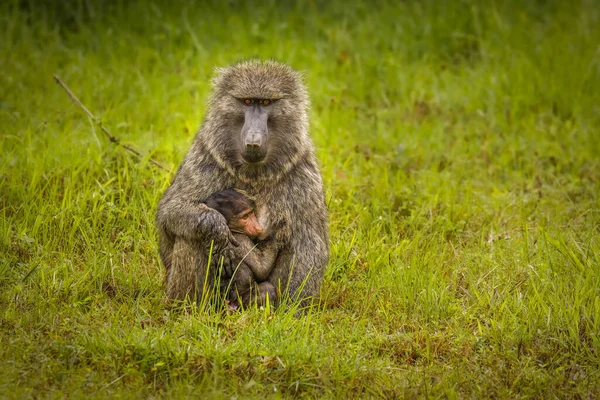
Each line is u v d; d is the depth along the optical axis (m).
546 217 13.34
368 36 19.77
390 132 16.30
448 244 12.34
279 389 8.57
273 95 10.12
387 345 9.66
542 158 15.60
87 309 10.12
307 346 9.16
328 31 19.62
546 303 10.45
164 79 17.14
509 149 15.68
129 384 8.38
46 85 16.62
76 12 19.61
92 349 8.85
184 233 9.95
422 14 20.50
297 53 18.64
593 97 17.56
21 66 17.19
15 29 18.80
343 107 17.05
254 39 19.31
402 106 17.34
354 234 12.03
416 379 8.98
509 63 18.86
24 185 12.38
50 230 11.56
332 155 14.99
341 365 8.97
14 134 14.09
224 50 18.56
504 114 16.97
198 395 8.18
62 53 18.22
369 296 10.86
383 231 12.74
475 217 13.33
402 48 19.36
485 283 11.05
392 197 13.52
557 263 11.38
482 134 16.48
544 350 9.58
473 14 20.31
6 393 7.91
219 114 10.30
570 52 19.09
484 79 18.09
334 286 11.10
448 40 19.77
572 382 8.98
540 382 8.96
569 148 15.79
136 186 12.57
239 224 10.04
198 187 10.25
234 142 10.27
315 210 10.44
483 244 12.24
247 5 20.50
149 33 19.17
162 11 19.75
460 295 11.05
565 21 20.72
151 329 9.35
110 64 17.69
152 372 8.62
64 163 12.97
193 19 19.52
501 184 14.76
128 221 11.98
